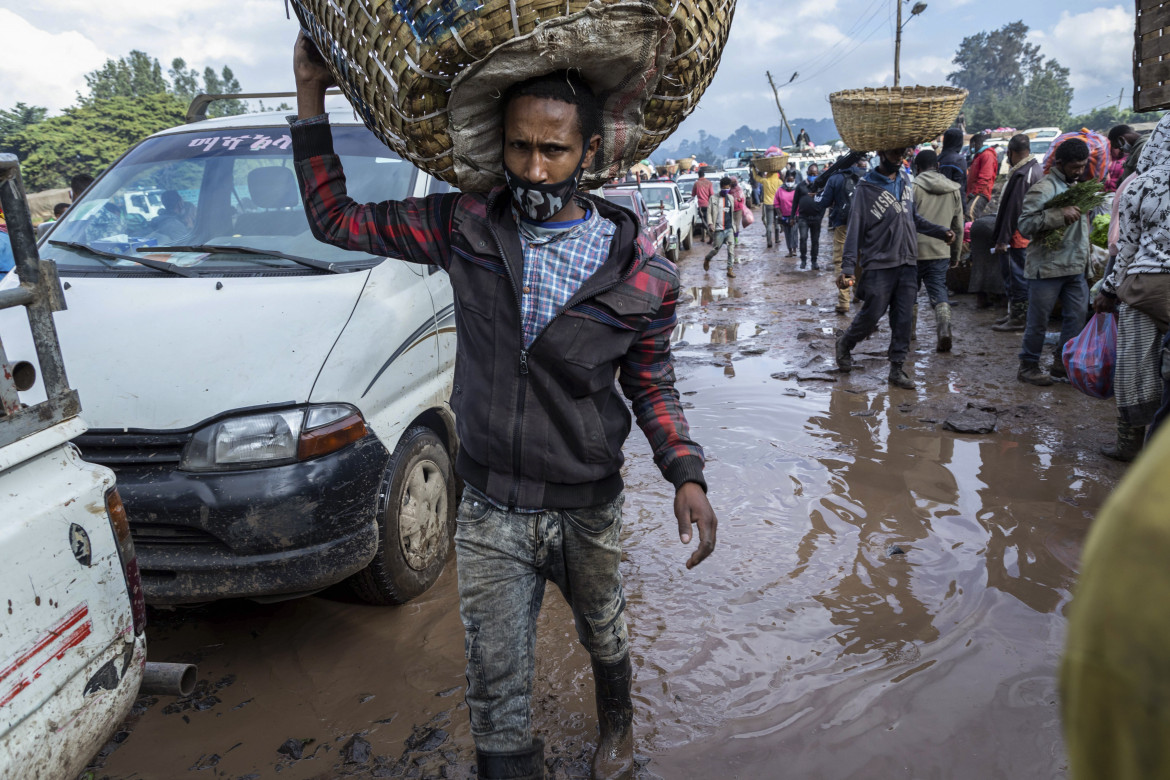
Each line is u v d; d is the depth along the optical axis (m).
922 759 2.48
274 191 3.73
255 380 2.83
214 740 2.67
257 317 3.00
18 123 104.50
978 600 3.33
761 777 2.44
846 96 6.27
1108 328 4.77
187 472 2.75
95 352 2.91
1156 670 0.48
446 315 3.71
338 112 4.16
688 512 2.00
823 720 2.67
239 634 3.29
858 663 2.95
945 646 3.04
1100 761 0.52
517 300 1.89
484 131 1.84
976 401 5.90
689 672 2.93
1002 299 9.33
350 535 2.93
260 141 3.98
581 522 2.05
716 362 7.52
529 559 2.04
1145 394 4.21
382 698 2.85
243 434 2.76
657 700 2.79
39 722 1.62
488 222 1.91
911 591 3.42
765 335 8.69
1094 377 4.76
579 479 1.98
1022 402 5.92
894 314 6.40
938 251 7.19
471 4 1.60
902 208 6.18
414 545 3.38
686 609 3.33
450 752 2.57
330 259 3.41
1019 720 2.63
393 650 3.13
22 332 3.03
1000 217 7.79
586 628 2.28
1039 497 4.28
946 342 7.32
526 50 1.63
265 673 3.02
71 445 1.81
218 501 2.70
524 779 2.01
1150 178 3.88
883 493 4.39
